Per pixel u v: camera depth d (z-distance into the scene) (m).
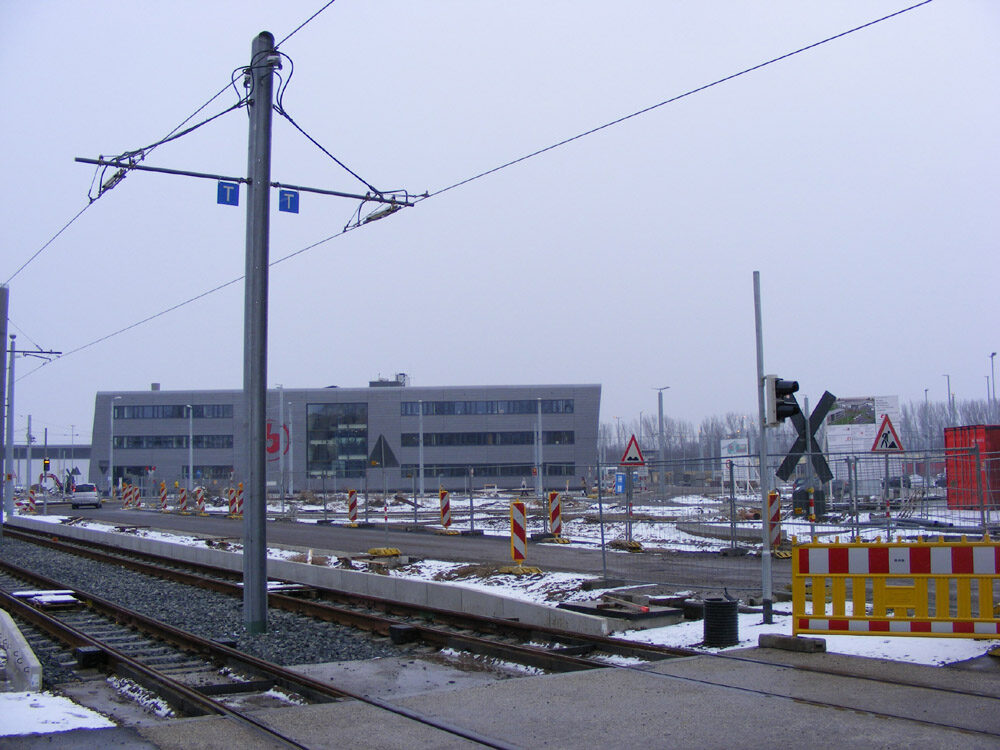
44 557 27.41
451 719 7.50
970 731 6.68
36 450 130.12
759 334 12.27
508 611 13.50
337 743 6.83
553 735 6.95
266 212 13.62
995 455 17.52
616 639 10.86
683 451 58.28
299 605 15.34
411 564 21.28
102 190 13.82
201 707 8.20
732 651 10.05
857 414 40.38
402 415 85.75
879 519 18.38
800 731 6.82
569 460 85.44
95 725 7.23
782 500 22.73
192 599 17.20
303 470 84.75
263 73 13.58
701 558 19.81
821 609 10.01
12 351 46.97
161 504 56.75
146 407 88.69
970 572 9.58
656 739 6.74
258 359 13.46
